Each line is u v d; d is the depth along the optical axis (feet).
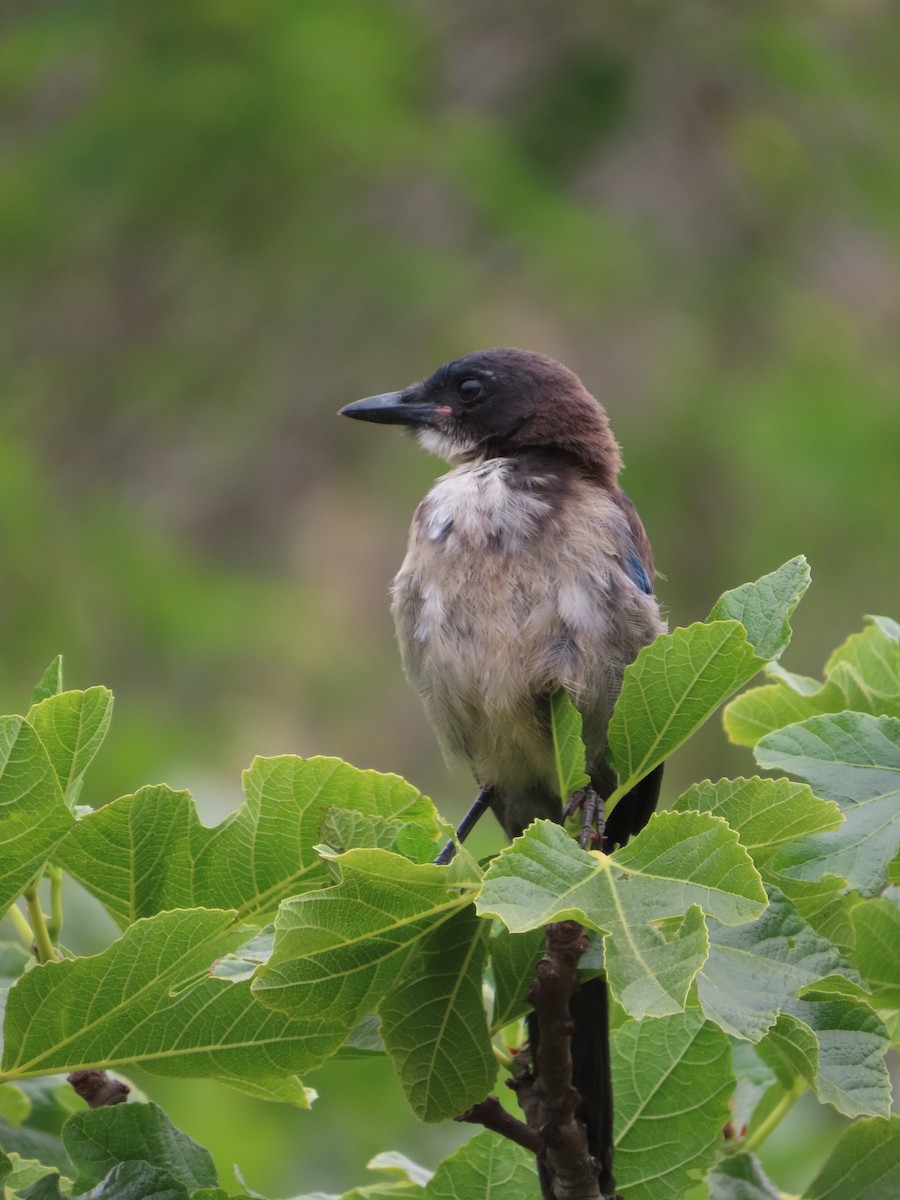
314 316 54.75
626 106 54.24
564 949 13.04
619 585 19.76
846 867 13.21
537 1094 13.76
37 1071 12.55
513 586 19.67
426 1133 28.58
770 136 57.93
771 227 58.13
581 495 20.58
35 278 52.85
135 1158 13.58
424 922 12.17
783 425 52.31
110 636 46.50
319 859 13.30
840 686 15.85
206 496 56.34
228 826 13.32
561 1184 13.80
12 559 46.75
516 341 53.98
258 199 50.52
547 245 51.44
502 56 55.47
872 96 57.57
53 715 12.78
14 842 12.07
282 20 48.65
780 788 12.34
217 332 55.11
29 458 50.37
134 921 13.24
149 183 49.14
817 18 59.52
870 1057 11.96
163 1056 12.65
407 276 50.96
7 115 52.75
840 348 55.93
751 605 13.39
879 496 51.55
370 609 54.54
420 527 20.66
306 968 12.05
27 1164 14.48
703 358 54.49
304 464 56.90
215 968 12.62
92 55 49.16
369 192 52.70
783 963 11.88
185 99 47.60
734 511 52.49
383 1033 12.96
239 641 46.80
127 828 13.21
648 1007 10.75
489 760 20.51
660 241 55.88
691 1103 14.90
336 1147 28.43
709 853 11.56
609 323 54.60
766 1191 14.98
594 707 19.56
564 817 14.58
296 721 47.50
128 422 55.52
